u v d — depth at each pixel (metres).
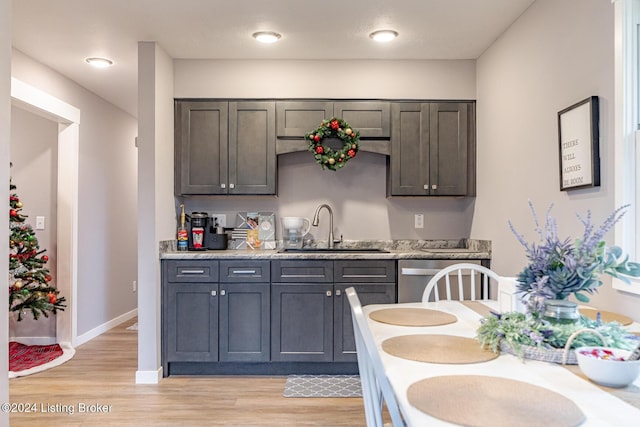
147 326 3.22
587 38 2.17
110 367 3.56
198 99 3.64
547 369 1.20
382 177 3.97
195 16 2.90
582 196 2.21
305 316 3.33
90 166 4.47
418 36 3.23
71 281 4.10
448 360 1.27
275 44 3.37
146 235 3.23
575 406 0.95
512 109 3.00
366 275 3.34
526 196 2.80
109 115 4.88
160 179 3.34
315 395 2.98
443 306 2.07
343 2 2.73
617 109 1.92
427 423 0.88
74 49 3.42
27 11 2.81
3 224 1.77
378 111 3.66
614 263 1.31
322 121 3.63
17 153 4.25
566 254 1.35
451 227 3.98
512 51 3.01
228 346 3.32
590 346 1.26
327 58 3.66
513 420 0.89
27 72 3.53
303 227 3.93
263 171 3.63
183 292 3.32
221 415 2.67
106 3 2.73
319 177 3.97
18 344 4.10
